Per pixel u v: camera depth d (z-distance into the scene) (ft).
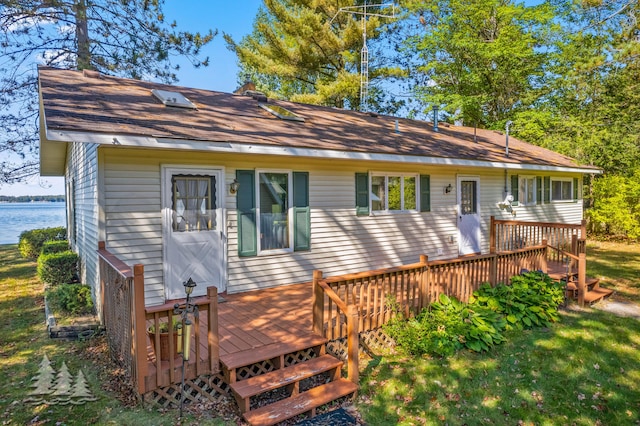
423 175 30.25
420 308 18.19
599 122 43.19
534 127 50.03
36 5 37.99
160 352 11.73
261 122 22.74
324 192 24.59
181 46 46.01
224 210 20.54
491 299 20.18
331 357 14.19
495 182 36.50
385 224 27.99
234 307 18.52
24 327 19.56
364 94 56.75
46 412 11.74
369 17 62.69
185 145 15.76
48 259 25.85
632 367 16.08
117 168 17.39
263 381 12.21
